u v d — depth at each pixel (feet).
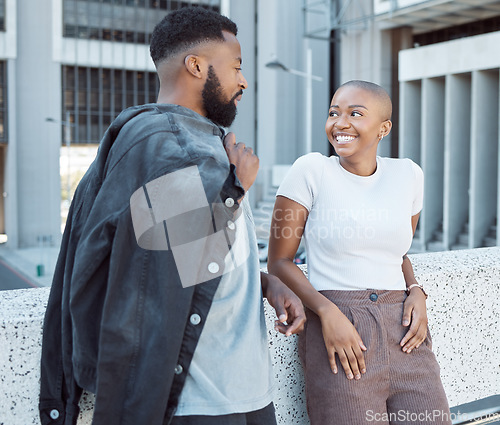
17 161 113.39
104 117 118.11
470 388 6.37
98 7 115.44
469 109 70.85
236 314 3.44
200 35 3.49
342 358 4.30
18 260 103.86
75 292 3.23
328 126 4.70
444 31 92.12
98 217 3.21
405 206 4.70
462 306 6.20
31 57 112.27
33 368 4.06
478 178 66.85
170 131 3.25
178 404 3.27
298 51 132.98
